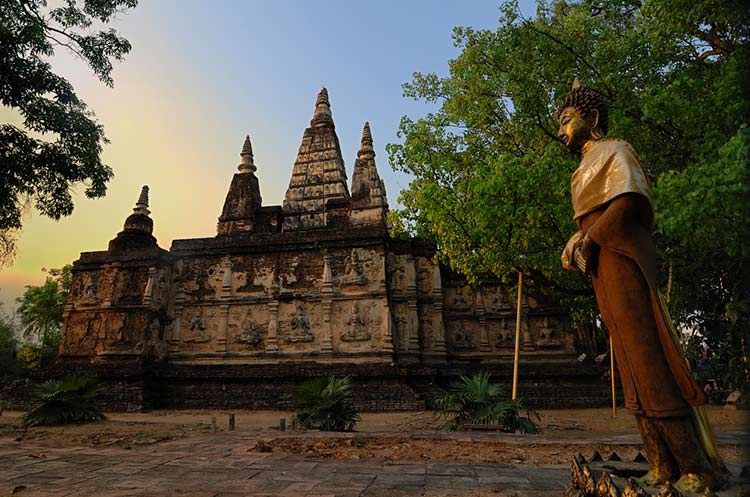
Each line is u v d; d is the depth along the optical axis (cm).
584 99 421
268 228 2883
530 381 2275
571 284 1661
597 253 371
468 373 2283
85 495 538
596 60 1316
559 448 866
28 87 1459
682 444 325
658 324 336
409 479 611
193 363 2445
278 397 2194
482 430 1146
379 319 2330
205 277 2602
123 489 568
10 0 1395
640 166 367
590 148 405
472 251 1603
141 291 2530
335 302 2408
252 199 2939
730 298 1067
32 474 666
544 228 1451
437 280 2517
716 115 996
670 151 1235
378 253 2428
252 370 2277
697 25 1002
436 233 1725
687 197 863
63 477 644
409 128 1777
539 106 1469
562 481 593
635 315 340
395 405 2019
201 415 2005
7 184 1519
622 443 883
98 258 2659
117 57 1636
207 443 970
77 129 1557
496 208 1362
